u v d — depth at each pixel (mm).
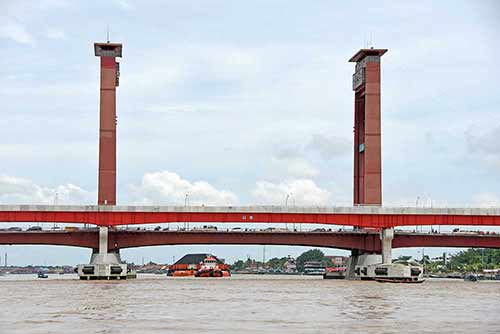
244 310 103438
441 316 97562
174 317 93312
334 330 81312
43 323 86438
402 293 147000
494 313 102000
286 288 165375
